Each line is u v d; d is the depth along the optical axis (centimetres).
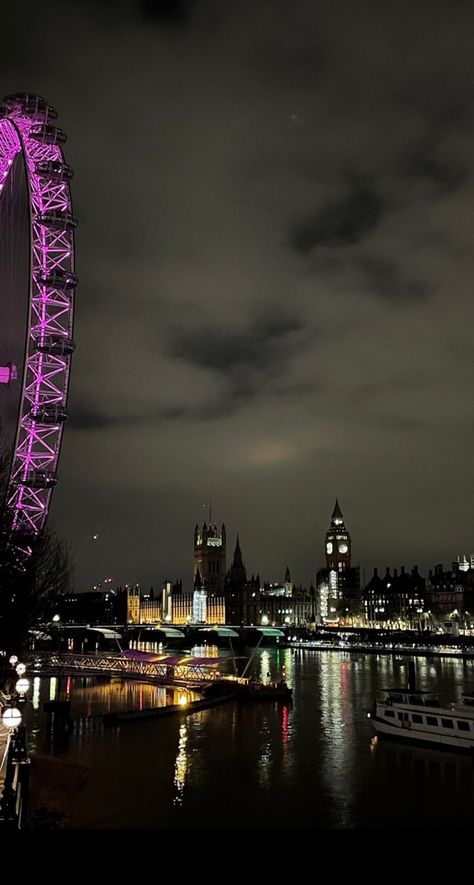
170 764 9206
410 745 10406
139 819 6869
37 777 7756
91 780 8181
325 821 7044
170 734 11256
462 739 9975
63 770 8425
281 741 10706
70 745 10262
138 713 12525
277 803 7594
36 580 9638
